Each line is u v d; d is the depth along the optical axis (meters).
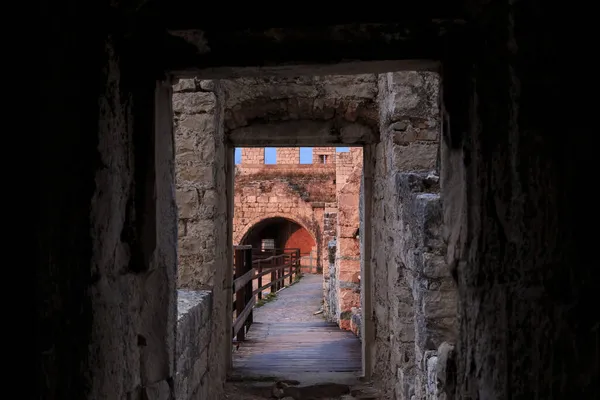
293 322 7.68
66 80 1.20
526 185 1.13
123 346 1.58
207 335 3.46
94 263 1.35
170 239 1.92
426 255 2.68
